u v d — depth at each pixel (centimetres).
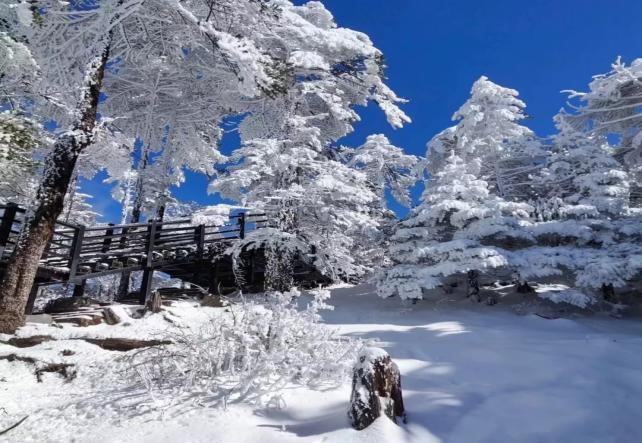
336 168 1169
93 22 891
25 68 841
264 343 456
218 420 344
